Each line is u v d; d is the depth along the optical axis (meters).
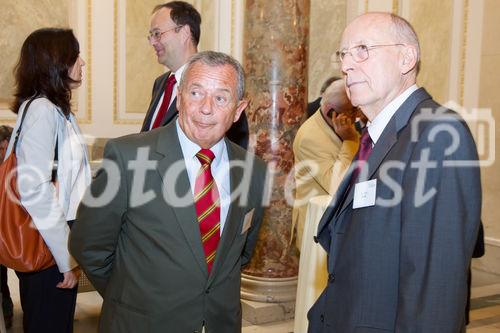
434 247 1.30
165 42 2.93
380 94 1.51
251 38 4.06
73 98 6.95
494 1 5.29
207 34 6.32
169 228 1.67
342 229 1.57
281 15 3.98
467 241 1.32
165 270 1.66
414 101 1.50
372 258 1.42
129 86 7.34
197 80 1.65
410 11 5.84
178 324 1.67
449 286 1.29
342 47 1.57
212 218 1.71
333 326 1.52
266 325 4.02
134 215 1.69
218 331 1.74
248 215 1.84
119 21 7.22
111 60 7.20
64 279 2.29
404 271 1.34
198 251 1.68
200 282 1.68
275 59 4.00
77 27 6.99
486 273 5.56
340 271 1.52
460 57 5.57
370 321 1.42
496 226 5.49
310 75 6.13
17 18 6.68
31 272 2.31
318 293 2.29
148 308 1.66
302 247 2.39
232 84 1.67
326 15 6.14
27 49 2.35
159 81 3.20
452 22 5.59
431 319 1.28
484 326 4.08
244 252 2.04
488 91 5.39
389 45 1.50
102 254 1.78
